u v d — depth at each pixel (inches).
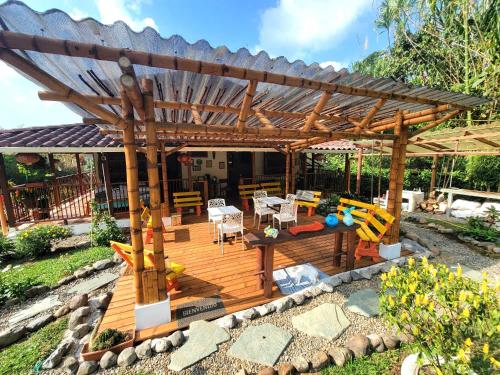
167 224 249.3
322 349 93.4
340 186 414.3
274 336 98.7
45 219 246.2
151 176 98.0
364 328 104.2
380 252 173.2
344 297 125.9
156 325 103.7
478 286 72.2
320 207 319.3
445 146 289.4
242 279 142.8
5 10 52.4
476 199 347.9
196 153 378.0
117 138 190.7
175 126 105.4
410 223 271.7
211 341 95.4
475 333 65.3
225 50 72.3
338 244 153.9
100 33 62.8
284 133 123.5
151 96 92.5
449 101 121.9
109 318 110.0
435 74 382.6
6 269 171.2
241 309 116.2
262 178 414.9
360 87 102.7
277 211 232.2
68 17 55.7
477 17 275.7
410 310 71.7
